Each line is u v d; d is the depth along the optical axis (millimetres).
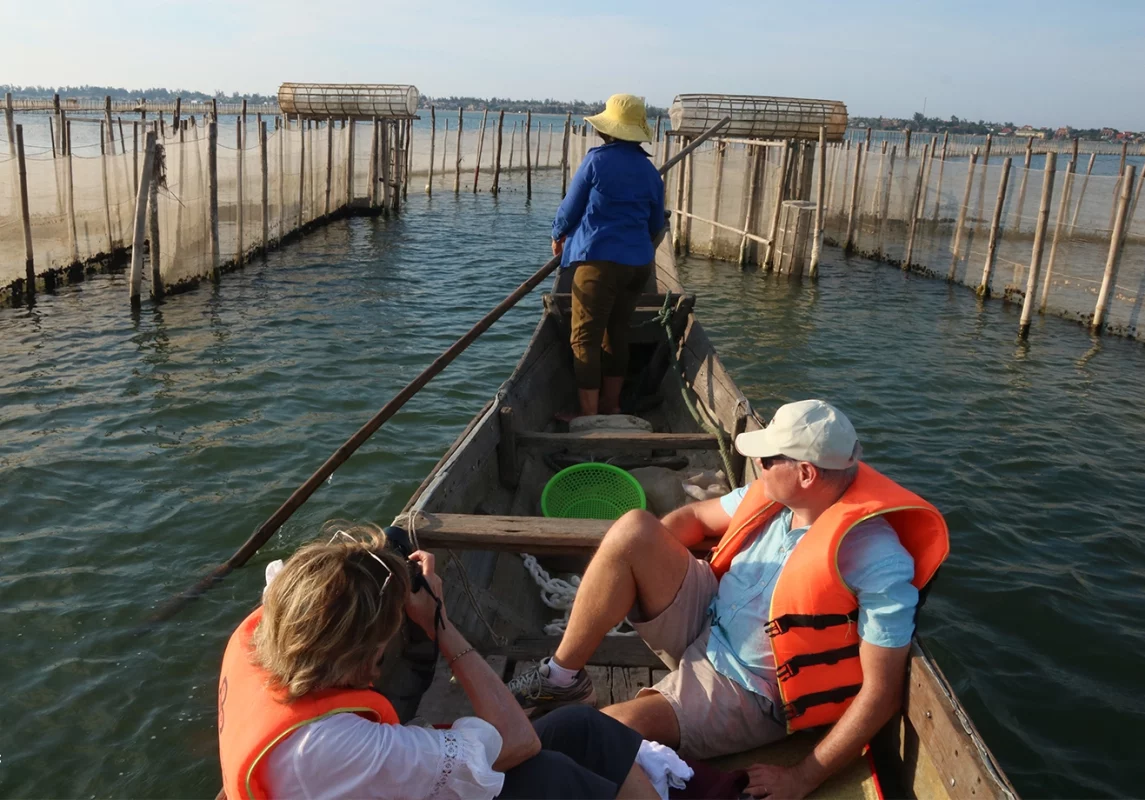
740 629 2605
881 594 2318
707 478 4742
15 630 4637
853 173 18344
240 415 7832
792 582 2424
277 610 1655
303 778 1602
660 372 6977
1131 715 4289
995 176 14039
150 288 12719
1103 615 5121
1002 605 5203
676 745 2596
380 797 1664
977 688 4457
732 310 12875
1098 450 7699
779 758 2596
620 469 4434
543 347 6305
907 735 2455
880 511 2334
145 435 7293
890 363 10266
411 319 11758
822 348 10859
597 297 5680
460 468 3863
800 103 16469
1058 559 5773
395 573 1761
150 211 11641
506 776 1989
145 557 5398
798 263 15109
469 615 3318
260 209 16062
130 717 4055
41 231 12180
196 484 6410
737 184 16719
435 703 2855
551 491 4371
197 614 4816
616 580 2621
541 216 23828
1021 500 6660
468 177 34562
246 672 1733
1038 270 11773
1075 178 12102
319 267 15453
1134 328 11359
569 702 2758
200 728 4004
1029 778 3875
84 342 9914
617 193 5523
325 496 6273
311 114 23141
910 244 16109
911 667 2430
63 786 3658
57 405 7914
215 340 10219
